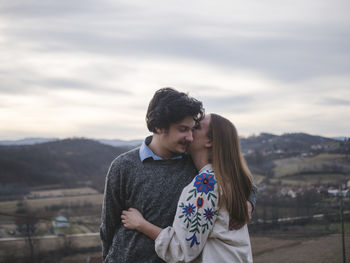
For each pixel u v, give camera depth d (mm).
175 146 1639
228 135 1728
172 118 1588
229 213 1627
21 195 50375
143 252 1625
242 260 1641
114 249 1690
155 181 1655
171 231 1570
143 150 1711
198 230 1535
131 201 1687
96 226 34938
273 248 13422
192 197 1569
